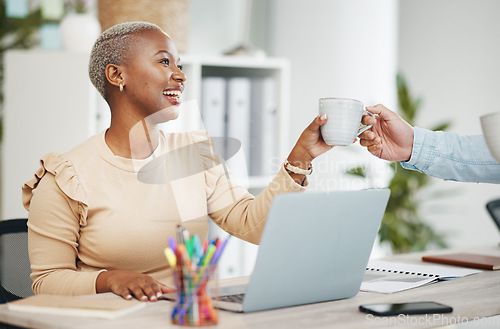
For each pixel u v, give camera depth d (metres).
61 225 1.47
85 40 2.97
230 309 1.12
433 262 1.72
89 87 2.96
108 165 1.53
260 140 3.17
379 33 3.76
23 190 1.53
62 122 2.96
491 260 1.67
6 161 2.99
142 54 1.54
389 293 1.29
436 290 1.33
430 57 3.80
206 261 1.00
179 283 1.00
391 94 3.89
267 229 1.05
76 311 1.07
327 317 1.08
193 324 1.00
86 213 1.47
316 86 3.60
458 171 1.56
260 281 1.09
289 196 1.06
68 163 1.50
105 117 3.02
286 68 3.28
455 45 3.63
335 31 3.57
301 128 3.63
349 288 1.23
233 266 2.94
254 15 3.79
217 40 3.69
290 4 3.66
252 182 3.13
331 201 1.12
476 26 3.49
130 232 1.49
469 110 3.54
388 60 3.90
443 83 3.72
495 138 0.99
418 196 3.73
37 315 1.07
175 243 1.05
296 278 1.13
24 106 2.98
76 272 1.37
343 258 1.19
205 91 3.07
